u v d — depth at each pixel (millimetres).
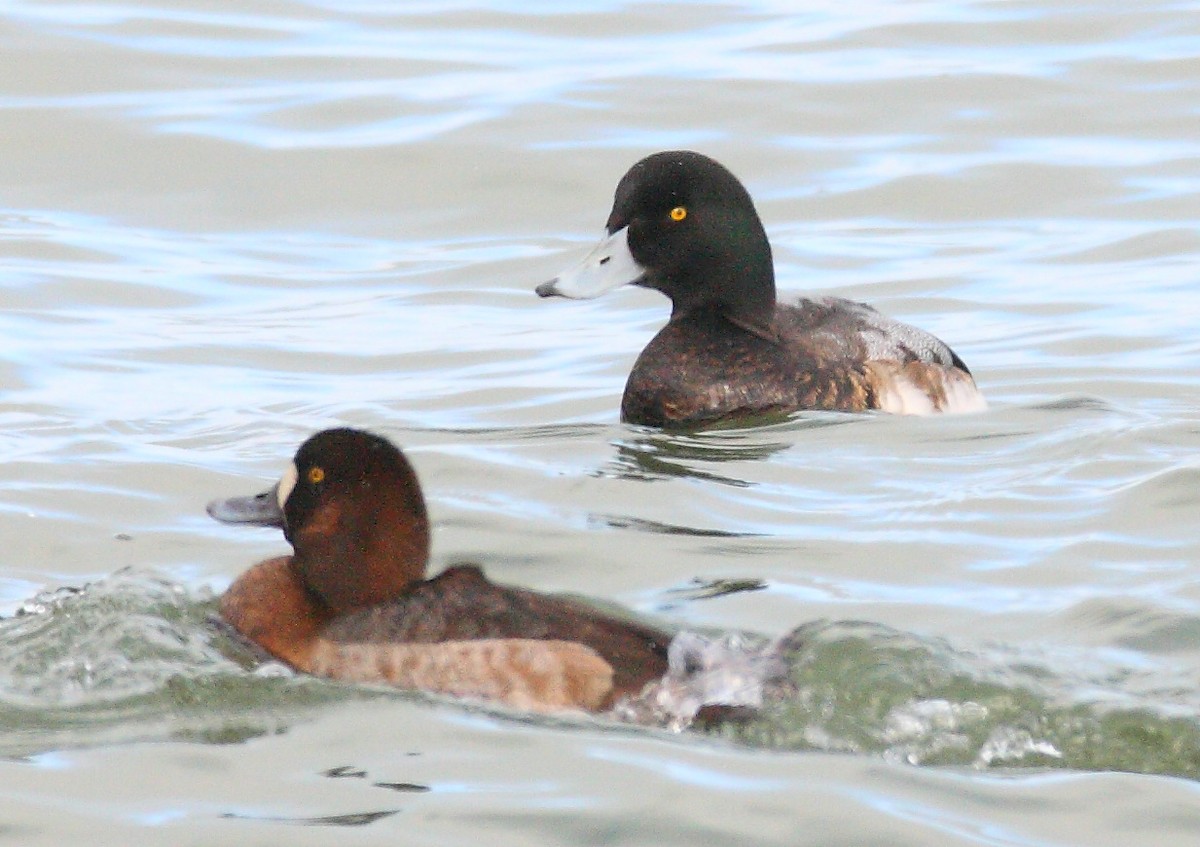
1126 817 7457
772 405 12609
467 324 15695
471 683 8422
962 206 18172
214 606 9523
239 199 18469
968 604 9383
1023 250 17125
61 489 11320
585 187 18625
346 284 16703
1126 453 11523
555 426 12719
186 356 14688
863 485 11219
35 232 17516
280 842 7234
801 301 13609
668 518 10664
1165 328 14852
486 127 19656
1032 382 13734
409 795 7543
